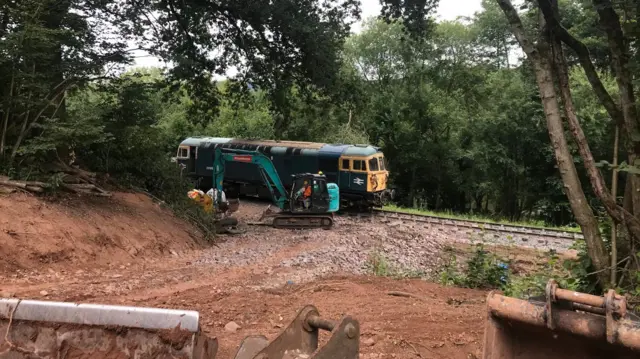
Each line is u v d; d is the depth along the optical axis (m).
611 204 6.00
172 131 39.41
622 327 2.22
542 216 36.97
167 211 15.98
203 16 19.14
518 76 37.62
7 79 11.92
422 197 43.94
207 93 21.03
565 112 6.36
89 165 15.98
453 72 47.06
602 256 6.22
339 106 21.75
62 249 9.87
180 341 2.70
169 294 8.05
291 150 27.73
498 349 2.73
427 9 14.50
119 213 13.25
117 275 9.62
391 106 43.34
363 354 5.08
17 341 2.80
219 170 21.11
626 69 6.13
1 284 7.83
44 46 11.77
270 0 17.86
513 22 6.59
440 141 42.41
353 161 26.12
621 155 8.09
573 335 2.45
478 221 24.55
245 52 19.83
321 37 18.36
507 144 36.69
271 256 13.62
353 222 22.84
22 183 11.23
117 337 2.75
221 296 7.92
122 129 15.48
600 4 5.96
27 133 12.20
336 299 7.62
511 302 2.66
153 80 19.69
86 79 13.59
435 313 6.71
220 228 18.16
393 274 12.38
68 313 2.80
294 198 20.66
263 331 6.01
